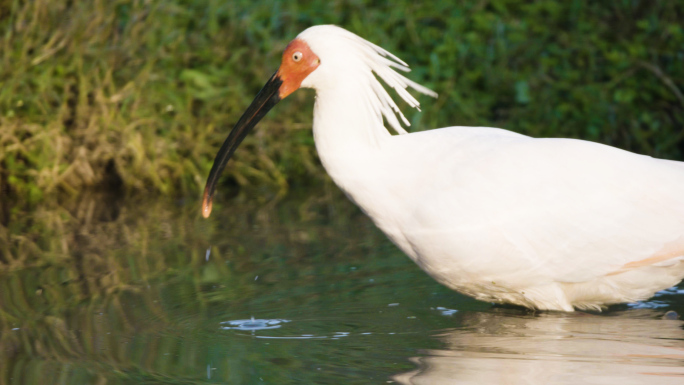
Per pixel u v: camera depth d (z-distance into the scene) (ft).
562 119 57.72
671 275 29.43
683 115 57.82
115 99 55.06
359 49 29.96
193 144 55.98
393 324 28.84
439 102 57.88
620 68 58.39
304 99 58.44
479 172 28.76
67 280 34.42
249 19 60.13
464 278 29.73
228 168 56.13
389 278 34.19
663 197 28.76
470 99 59.06
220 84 58.49
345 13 62.28
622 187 28.73
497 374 23.93
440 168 29.22
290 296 31.96
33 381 24.16
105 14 57.47
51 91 55.16
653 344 26.35
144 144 55.16
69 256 38.29
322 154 30.60
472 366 24.61
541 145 29.25
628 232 28.63
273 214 47.03
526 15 63.36
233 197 52.70
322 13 61.41
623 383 23.18
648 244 28.71
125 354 26.17
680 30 57.67
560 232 28.55
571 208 28.48
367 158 29.94
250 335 27.81
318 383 23.57
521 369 24.30
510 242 28.63
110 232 43.11
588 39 60.75
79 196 53.36
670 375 23.73
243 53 60.13
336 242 40.09
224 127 57.93
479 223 28.50
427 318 29.50
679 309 30.32
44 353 26.35
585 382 23.30
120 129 54.70
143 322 29.17
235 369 24.79
